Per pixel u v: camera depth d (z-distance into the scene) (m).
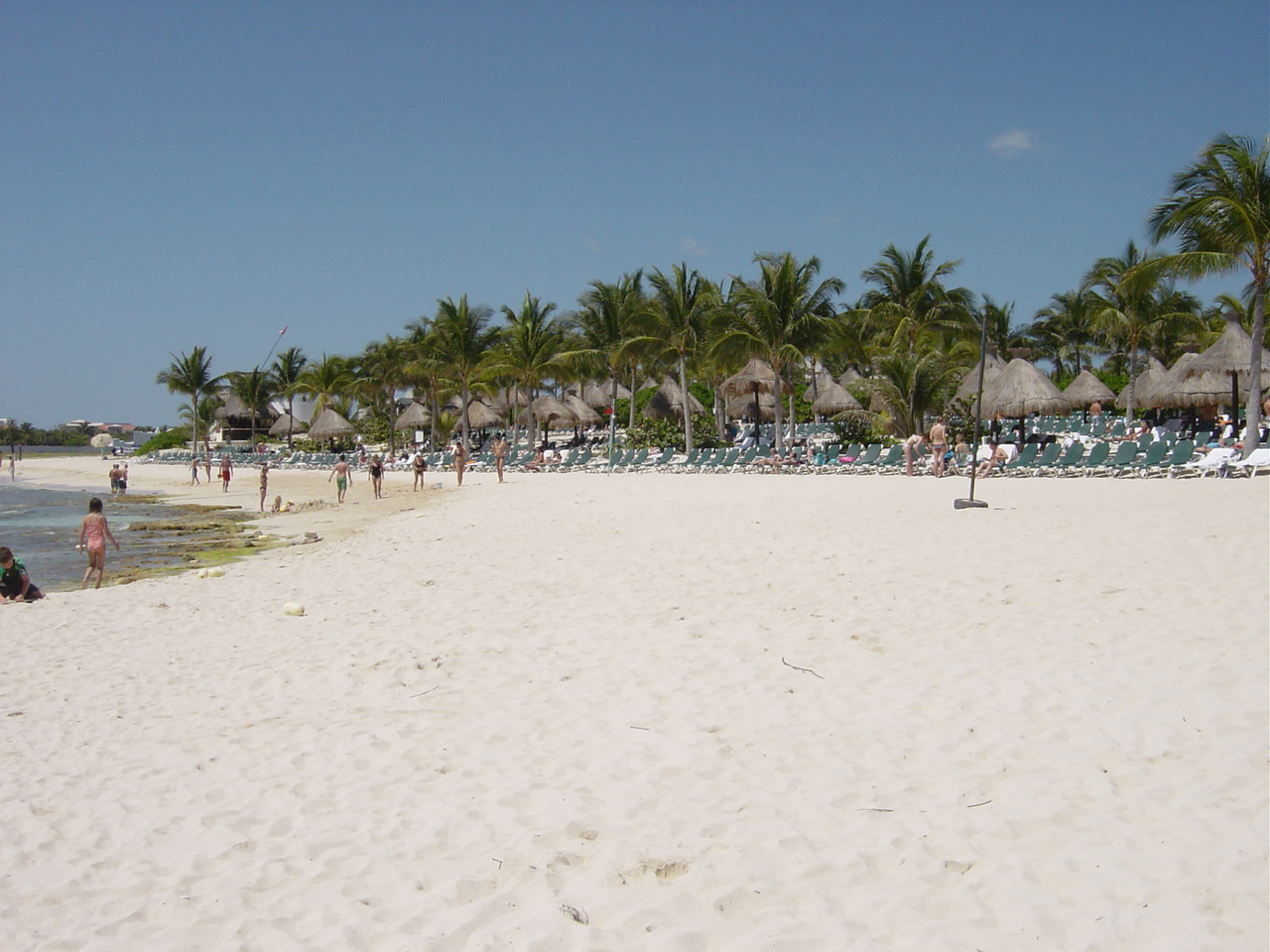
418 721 6.08
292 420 68.12
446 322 46.69
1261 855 3.76
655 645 7.50
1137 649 6.44
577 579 10.47
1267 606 7.14
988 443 25.58
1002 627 7.25
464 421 47.56
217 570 13.37
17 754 5.83
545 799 4.75
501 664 7.24
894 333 40.34
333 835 4.48
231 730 6.11
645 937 3.48
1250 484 16.27
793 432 35.88
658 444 43.03
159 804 4.96
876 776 4.78
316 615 9.62
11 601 11.93
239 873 4.17
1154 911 3.43
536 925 3.59
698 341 39.12
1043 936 3.34
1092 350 52.28
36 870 4.29
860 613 7.98
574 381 48.44
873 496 17.55
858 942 3.37
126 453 91.56
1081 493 16.20
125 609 10.77
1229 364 26.77
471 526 17.55
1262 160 21.03
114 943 3.64
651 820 4.45
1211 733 4.96
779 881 3.84
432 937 3.56
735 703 6.02
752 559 10.77
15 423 123.12
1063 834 4.05
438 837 4.40
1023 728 5.26
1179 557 9.13
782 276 33.97
